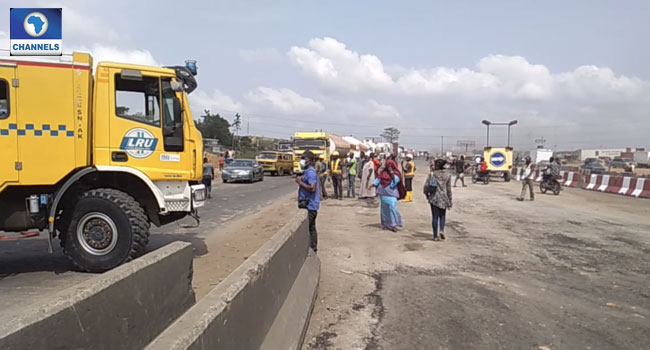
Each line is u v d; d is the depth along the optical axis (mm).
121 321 3604
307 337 5062
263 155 42250
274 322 4277
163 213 8219
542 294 6668
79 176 7594
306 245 6953
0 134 7230
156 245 9859
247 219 13875
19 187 7539
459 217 14625
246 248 9562
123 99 7949
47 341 2594
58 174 7477
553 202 19672
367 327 5363
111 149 7840
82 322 3012
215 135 85938
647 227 12953
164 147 8172
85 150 7598
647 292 6816
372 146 55344
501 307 6082
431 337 5078
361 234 11492
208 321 2623
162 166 8164
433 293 6676
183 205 8375
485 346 4848
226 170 31266
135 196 8242
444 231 11992
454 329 5309
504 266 8320
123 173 8016
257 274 3770
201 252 9172
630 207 18078
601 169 53062
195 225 12578
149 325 4117
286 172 44375
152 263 4250
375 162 20562
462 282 7258
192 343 2359
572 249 9844
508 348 4801
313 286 6133
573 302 6316
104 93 7805
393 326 5398
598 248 9969
